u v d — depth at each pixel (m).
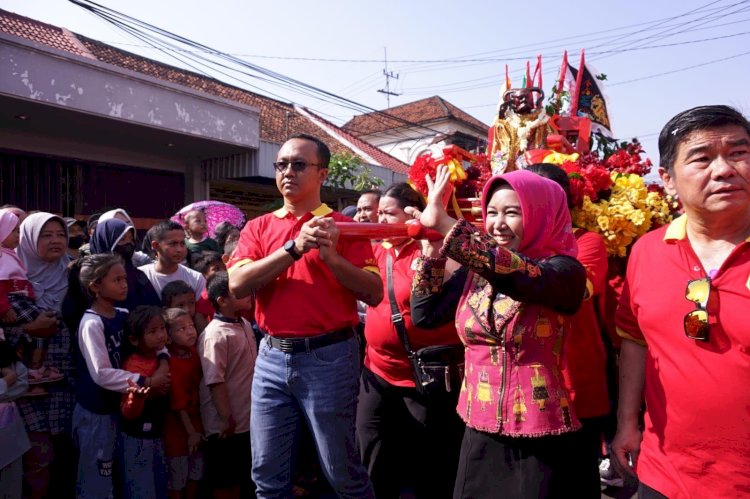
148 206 10.91
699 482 1.72
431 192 2.22
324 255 2.44
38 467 3.32
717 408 1.67
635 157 3.72
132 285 3.90
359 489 2.70
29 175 9.20
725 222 1.74
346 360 2.67
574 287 1.97
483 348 2.11
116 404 3.18
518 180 2.05
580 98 4.70
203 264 4.57
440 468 3.08
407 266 3.06
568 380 2.61
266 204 13.51
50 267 3.95
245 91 17.17
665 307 1.80
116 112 8.48
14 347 3.02
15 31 10.20
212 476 3.50
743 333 1.63
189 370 3.55
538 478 1.97
